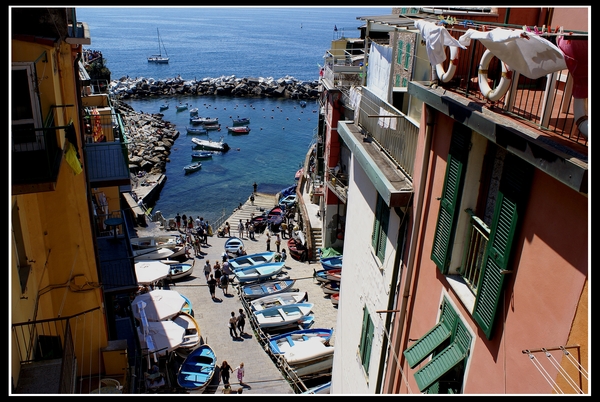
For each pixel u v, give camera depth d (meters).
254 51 174.75
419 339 8.40
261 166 61.47
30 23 9.62
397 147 10.85
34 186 8.26
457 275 8.01
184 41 198.62
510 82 6.26
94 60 47.34
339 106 29.81
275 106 92.19
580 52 4.81
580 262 4.98
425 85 8.88
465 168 7.47
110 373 13.74
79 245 12.84
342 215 32.03
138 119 73.50
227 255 33.09
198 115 83.06
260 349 23.83
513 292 6.16
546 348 5.45
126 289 15.17
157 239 35.03
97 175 15.83
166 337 22.11
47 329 12.63
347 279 14.40
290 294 28.27
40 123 9.17
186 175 57.91
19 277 9.12
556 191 5.38
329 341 24.59
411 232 9.55
